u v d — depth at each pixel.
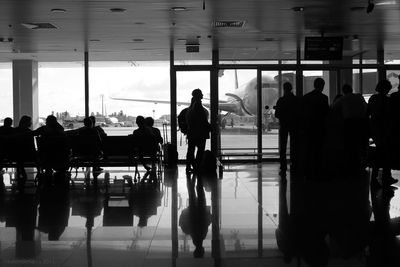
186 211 6.64
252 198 7.61
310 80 15.33
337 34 12.76
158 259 4.38
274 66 15.23
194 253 4.57
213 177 10.67
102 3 9.12
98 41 13.59
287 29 12.01
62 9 9.61
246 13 10.13
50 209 6.93
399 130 8.10
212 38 13.16
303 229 5.47
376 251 4.55
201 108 11.69
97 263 4.25
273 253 4.55
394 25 11.55
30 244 4.94
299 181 9.59
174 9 9.68
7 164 10.10
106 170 12.67
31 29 11.76
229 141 15.25
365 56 15.49
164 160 13.50
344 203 6.98
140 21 10.85
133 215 6.41
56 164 10.10
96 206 7.14
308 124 9.69
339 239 5.02
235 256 4.46
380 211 6.39
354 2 9.24
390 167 8.30
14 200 7.79
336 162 11.16
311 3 9.27
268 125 15.29
